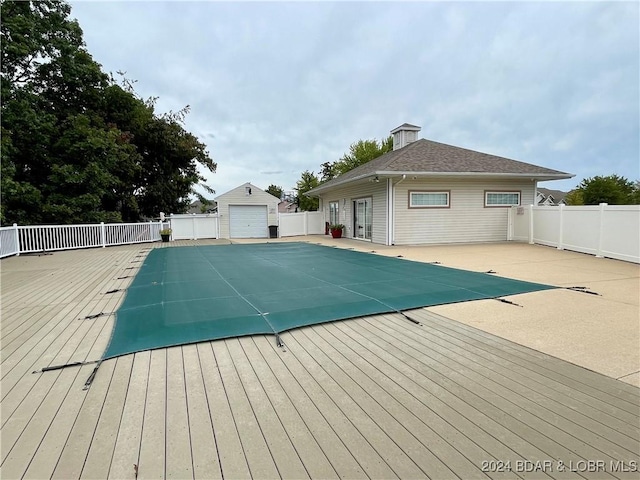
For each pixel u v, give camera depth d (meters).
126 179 17.33
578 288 5.31
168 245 13.95
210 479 1.51
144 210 20.27
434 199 12.58
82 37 14.99
